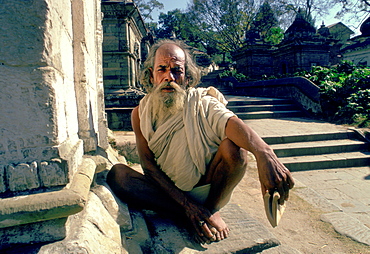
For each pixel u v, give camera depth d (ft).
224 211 7.78
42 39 4.03
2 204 3.83
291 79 35.24
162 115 6.41
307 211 10.27
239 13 97.04
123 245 5.34
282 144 20.88
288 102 34.22
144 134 6.62
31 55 4.01
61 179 4.31
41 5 3.98
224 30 99.66
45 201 3.96
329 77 34.19
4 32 3.90
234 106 32.22
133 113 7.27
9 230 4.10
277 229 9.02
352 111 27.09
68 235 4.37
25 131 4.13
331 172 17.66
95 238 4.64
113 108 23.44
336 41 82.84
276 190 5.20
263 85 41.60
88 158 6.58
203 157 6.26
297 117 31.17
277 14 100.37
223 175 6.01
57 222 4.24
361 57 78.84
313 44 65.72
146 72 7.05
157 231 6.29
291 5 98.78
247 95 46.29
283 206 5.38
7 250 4.07
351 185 15.26
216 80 64.18
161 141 6.34
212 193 6.50
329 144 20.58
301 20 73.77
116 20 26.71
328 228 9.04
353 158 18.80
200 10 98.17
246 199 11.09
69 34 5.92
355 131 22.33
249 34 75.05
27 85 4.07
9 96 4.02
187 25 103.76
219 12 98.43
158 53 6.45
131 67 28.60
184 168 6.34
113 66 27.20
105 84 27.27
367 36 83.25
